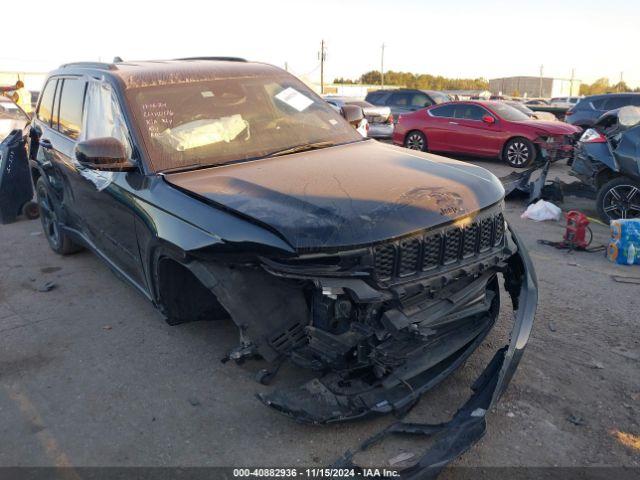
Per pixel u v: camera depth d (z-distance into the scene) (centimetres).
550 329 418
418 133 1452
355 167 344
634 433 301
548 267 555
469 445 261
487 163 1348
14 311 471
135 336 420
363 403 280
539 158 1238
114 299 490
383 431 284
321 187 306
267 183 317
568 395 335
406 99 1905
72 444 301
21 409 334
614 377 354
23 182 774
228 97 420
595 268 552
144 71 425
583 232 604
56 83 563
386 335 277
